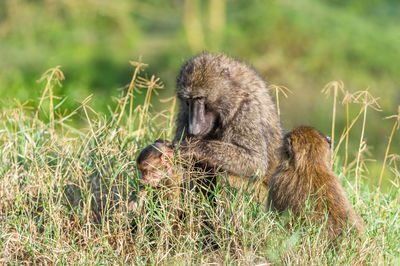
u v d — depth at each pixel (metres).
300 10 34.81
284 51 33.75
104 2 39.53
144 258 9.20
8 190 10.49
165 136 12.71
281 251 8.81
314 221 9.05
